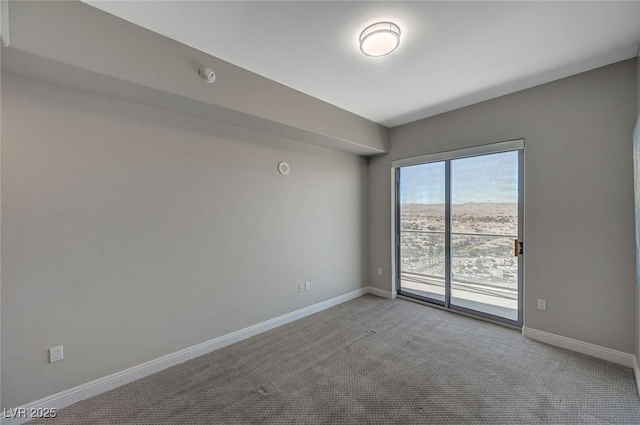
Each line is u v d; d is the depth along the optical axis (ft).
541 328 9.53
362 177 15.06
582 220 8.68
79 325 6.79
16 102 6.02
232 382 7.43
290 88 9.69
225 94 8.02
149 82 6.66
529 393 6.85
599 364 8.06
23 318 6.11
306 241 12.25
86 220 6.88
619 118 8.04
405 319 11.64
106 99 7.18
